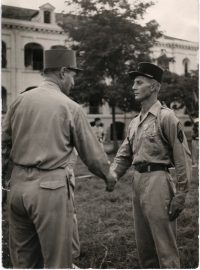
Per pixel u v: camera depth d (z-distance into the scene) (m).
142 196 3.51
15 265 3.26
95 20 24.44
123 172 3.89
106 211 6.52
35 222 3.00
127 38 24.11
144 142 3.53
